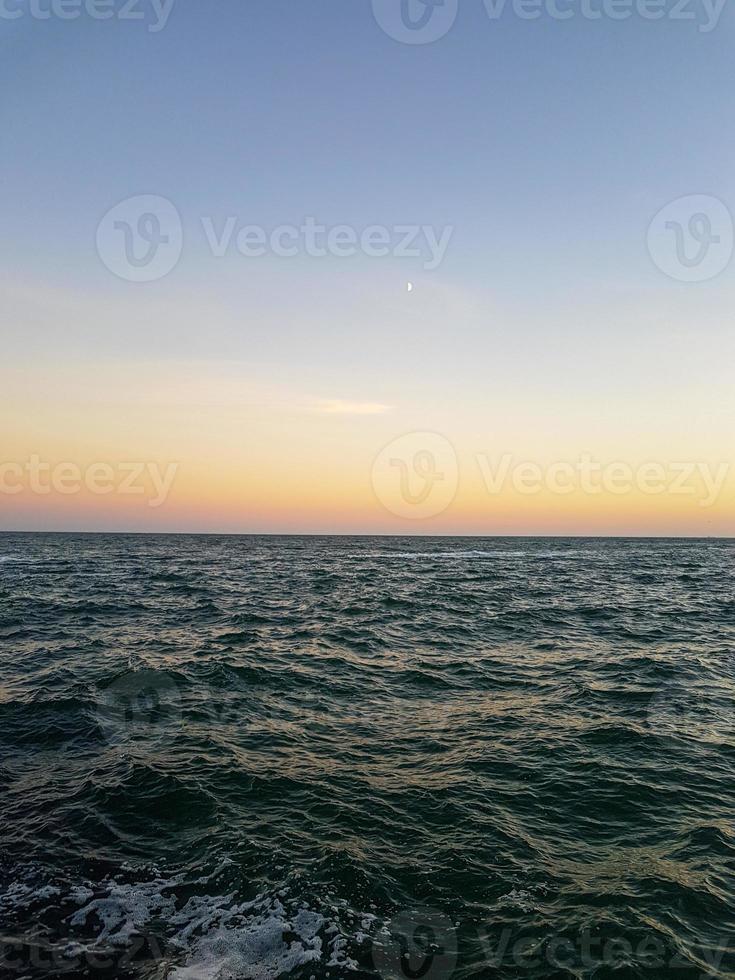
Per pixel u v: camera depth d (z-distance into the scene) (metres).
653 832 7.81
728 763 9.87
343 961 5.62
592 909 6.33
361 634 20.19
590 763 9.79
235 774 9.20
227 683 14.01
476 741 10.73
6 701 12.43
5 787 8.73
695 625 22.62
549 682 14.47
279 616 23.64
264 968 5.52
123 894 6.46
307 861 7.04
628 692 13.62
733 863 7.16
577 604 27.98
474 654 17.45
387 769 9.54
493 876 6.85
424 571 45.94
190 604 26.50
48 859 7.04
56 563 48.09
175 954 5.65
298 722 11.62
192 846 7.33
